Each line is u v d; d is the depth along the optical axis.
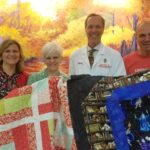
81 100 1.70
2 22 3.81
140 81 1.71
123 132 1.67
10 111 1.80
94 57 2.76
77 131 1.68
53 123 1.74
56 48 2.46
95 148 1.65
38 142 1.75
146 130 1.69
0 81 2.45
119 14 3.87
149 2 3.88
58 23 3.84
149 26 2.54
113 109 1.68
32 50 3.81
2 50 2.49
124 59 2.70
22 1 3.82
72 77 1.75
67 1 3.84
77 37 3.84
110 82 1.72
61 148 1.73
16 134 1.78
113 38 3.85
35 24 3.83
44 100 1.78
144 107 1.70
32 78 2.47
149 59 2.57
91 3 3.85
